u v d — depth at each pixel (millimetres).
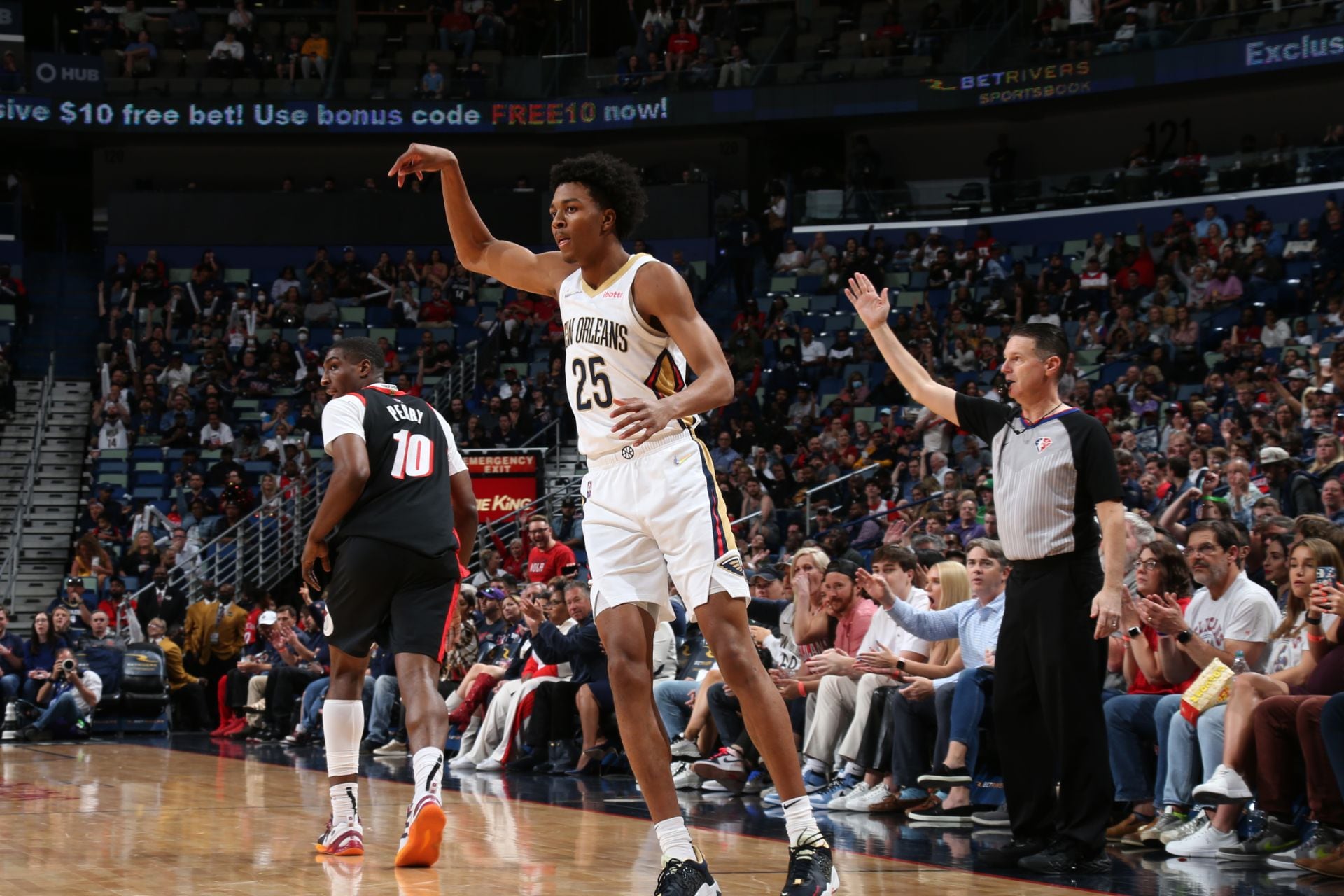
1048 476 6082
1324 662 6559
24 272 28391
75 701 15078
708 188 27578
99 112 27969
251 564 20188
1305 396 14531
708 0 30078
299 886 4980
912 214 26594
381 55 28969
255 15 30656
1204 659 6832
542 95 28625
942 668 8148
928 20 27812
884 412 21250
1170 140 26281
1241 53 24359
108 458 23344
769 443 20969
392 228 28625
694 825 7473
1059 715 6059
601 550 4371
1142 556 7484
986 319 23703
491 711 11750
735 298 26734
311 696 14133
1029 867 5965
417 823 5496
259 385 24656
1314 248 21688
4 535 22953
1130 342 21141
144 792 8914
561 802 8672
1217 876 5945
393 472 6125
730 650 4246
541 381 23297
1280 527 8859
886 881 5543
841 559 9406
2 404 24609
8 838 6445
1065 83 25938
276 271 28422
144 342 25391
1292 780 6324
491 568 15461
